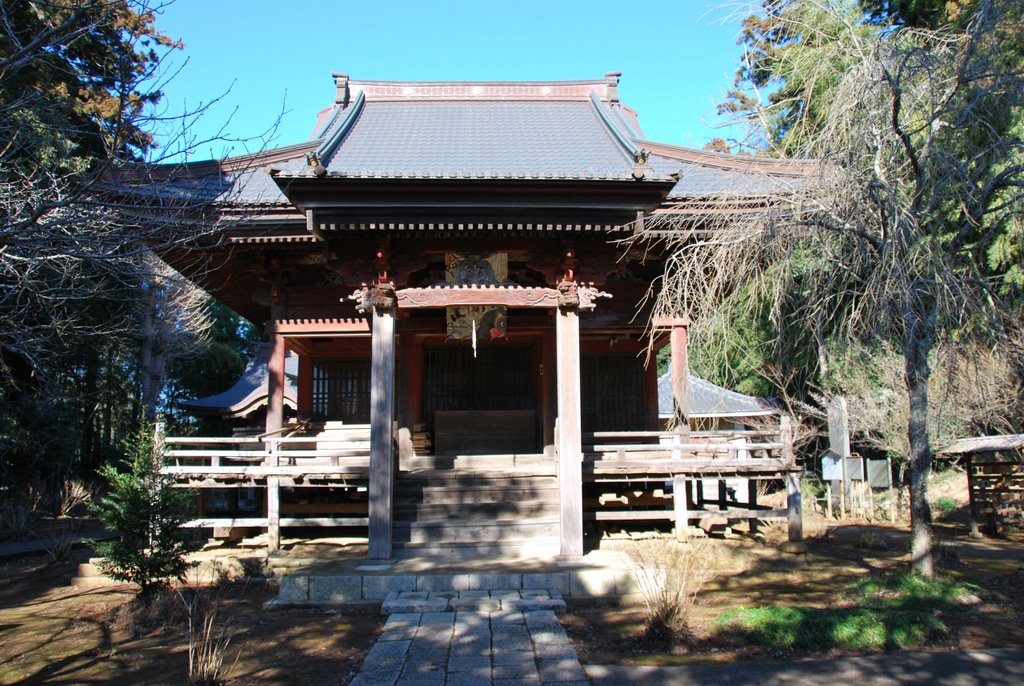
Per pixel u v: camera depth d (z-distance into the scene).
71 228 6.75
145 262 8.62
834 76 9.75
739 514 12.38
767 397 23.81
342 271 10.24
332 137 12.98
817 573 10.41
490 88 18.05
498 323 11.22
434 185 9.32
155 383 22.09
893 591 8.26
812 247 8.94
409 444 12.91
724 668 5.95
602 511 12.56
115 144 6.35
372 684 5.54
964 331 8.54
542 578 8.77
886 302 7.83
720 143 14.43
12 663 6.72
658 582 8.66
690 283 9.36
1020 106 8.22
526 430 14.03
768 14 9.59
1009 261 10.62
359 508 12.29
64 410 21.53
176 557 8.80
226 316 42.38
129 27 8.02
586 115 16.95
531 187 9.42
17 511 17.80
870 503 18.44
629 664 6.11
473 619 7.55
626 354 15.73
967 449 14.88
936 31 9.06
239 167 13.38
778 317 9.23
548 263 10.45
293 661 6.51
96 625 8.16
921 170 8.20
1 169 7.09
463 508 10.80
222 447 23.81
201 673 5.90
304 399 15.43
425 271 11.45
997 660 6.02
